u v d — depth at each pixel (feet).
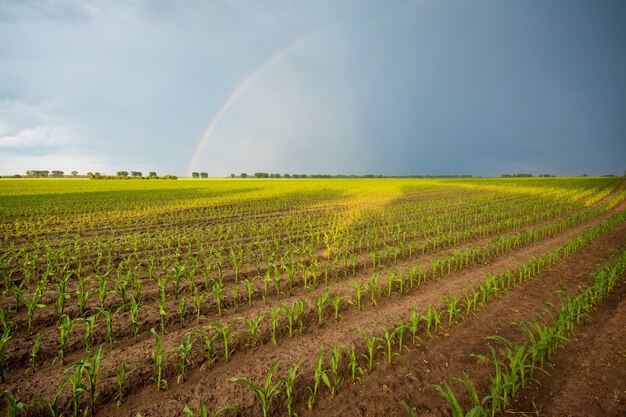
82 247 39.06
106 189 172.55
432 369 15.80
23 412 12.89
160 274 29.53
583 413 12.80
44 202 99.76
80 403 13.51
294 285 26.94
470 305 22.94
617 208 81.05
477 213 71.56
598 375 15.03
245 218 68.13
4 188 181.98
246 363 16.48
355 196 124.57
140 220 65.05
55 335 18.62
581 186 173.17
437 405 13.43
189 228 51.29
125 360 16.35
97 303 22.62
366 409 13.32
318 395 14.23
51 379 14.99
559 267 31.48
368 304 23.36
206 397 14.10
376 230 48.62
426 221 60.34
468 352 17.21
